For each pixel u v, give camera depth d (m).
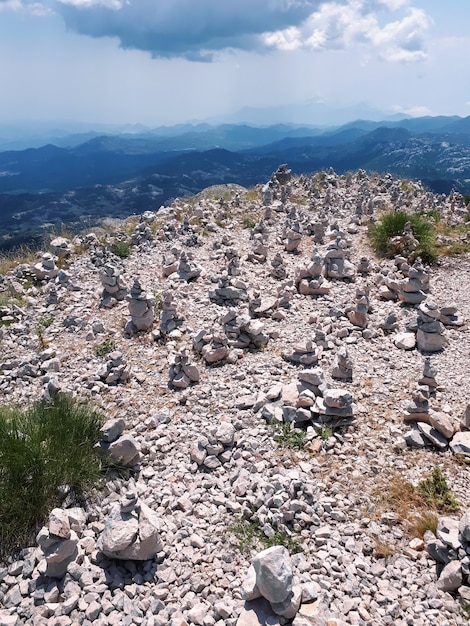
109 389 12.52
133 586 7.02
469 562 6.96
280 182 43.19
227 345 13.81
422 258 22.62
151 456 9.98
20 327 15.86
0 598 6.89
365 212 29.97
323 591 6.83
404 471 9.42
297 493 8.59
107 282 17.55
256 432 10.43
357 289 17.45
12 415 9.45
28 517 7.78
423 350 14.61
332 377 12.82
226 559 7.47
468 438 10.08
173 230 26.09
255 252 22.70
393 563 7.47
